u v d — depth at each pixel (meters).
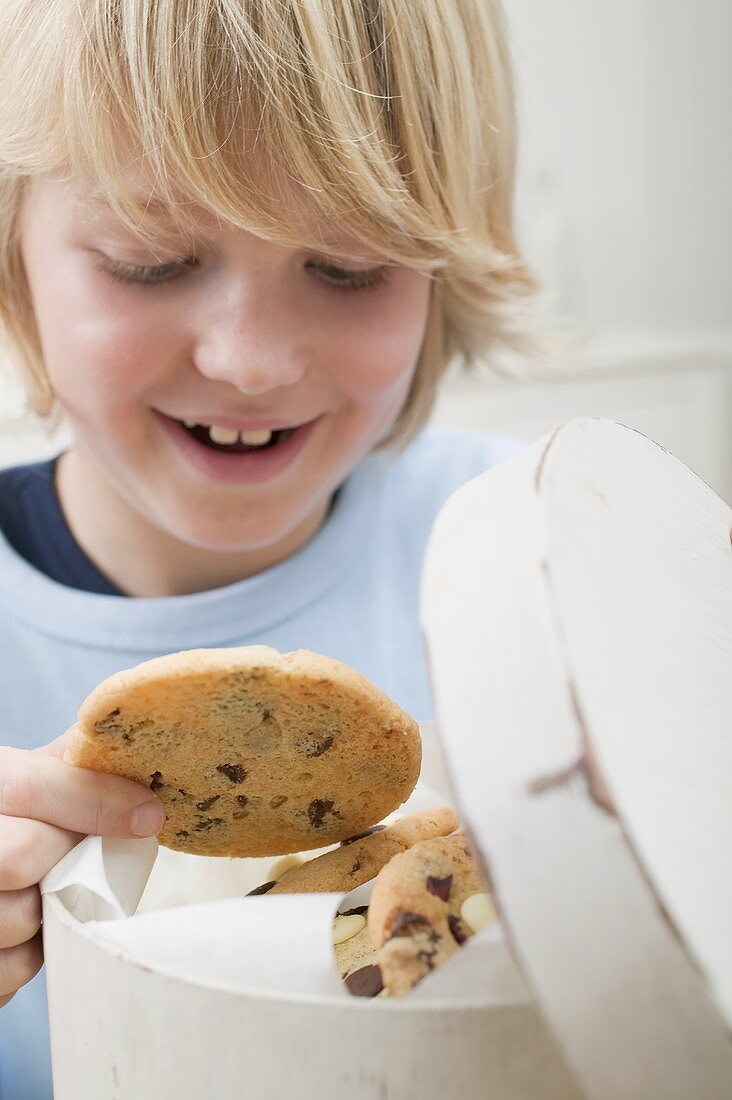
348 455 0.54
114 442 0.52
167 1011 0.31
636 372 1.29
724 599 0.35
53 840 0.38
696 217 1.52
